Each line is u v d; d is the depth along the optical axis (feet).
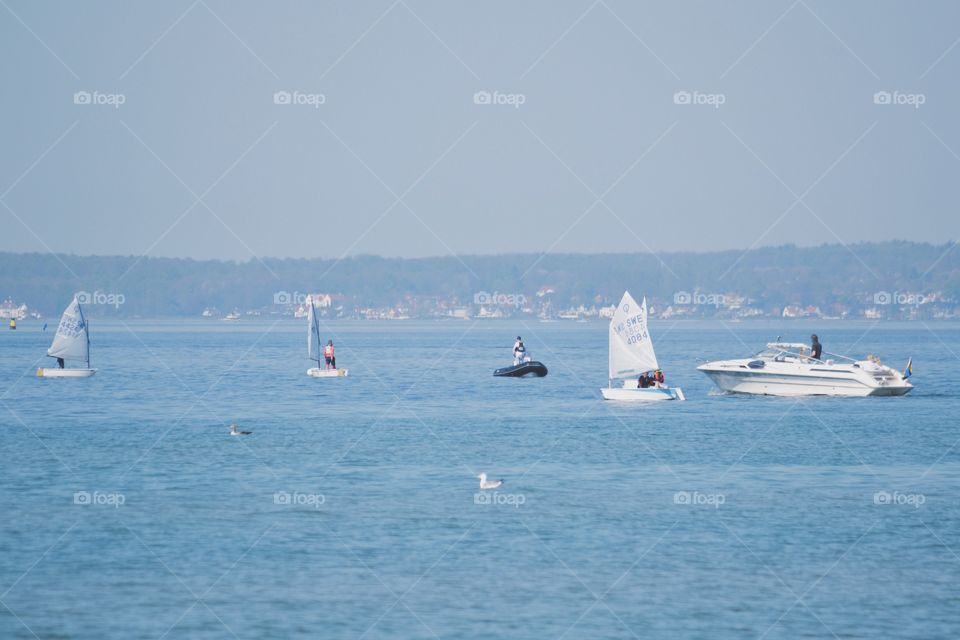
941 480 560.61
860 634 342.03
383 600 367.86
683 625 348.59
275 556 415.23
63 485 541.34
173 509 488.02
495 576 393.50
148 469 585.63
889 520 471.62
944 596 374.22
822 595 375.25
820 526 461.78
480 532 449.48
